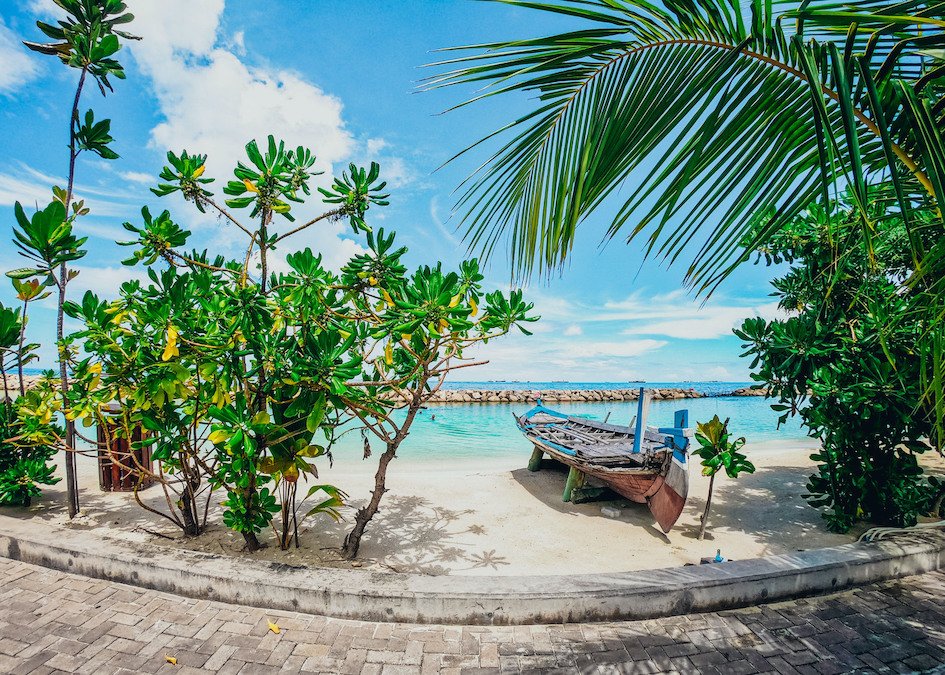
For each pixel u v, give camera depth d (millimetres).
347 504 6746
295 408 4129
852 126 1507
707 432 5570
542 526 6039
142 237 4449
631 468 6074
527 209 2357
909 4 1469
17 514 5766
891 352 4961
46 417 5195
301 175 4551
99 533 5199
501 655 3152
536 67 1938
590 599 3543
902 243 4926
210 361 3998
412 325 3705
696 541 5512
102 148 5539
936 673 3025
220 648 3158
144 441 4547
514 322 4883
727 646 3268
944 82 2074
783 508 6703
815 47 1825
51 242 4887
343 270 4773
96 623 3406
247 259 4516
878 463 5477
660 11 1822
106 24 5410
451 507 6805
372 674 2941
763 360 5926
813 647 3266
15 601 3678
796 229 5938
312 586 3627
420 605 3512
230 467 4398
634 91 2000
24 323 5688
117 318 4117
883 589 4086
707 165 2078
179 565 3910
